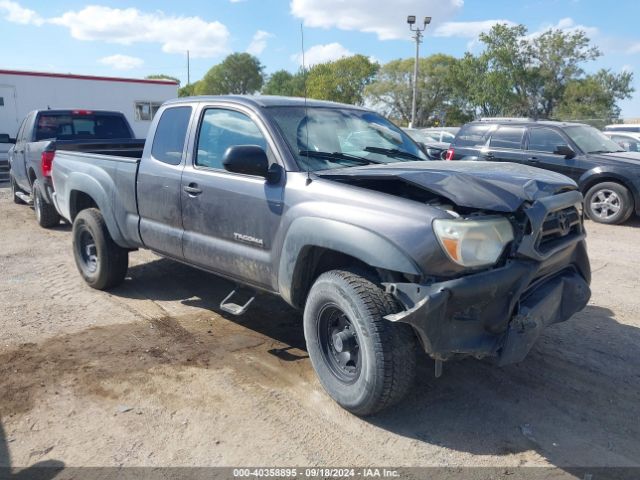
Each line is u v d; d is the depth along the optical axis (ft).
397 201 10.71
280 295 13.08
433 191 10.40
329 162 13.20
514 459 10.19
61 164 20.45
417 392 12.49
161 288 19.74
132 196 16.81
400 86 211.61
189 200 14.74
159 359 14.10
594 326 16.30
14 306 17.90
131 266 22.38
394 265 10.18
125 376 13.19
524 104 176.24
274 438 10.82
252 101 14.10
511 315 10.66
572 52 168.55
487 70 173.17
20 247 26.32
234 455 10.32
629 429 11.12
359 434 10.94
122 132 34.65
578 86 170.91
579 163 33.14
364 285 10.83
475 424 11.28
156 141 16.31
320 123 14.19
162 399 12.20
